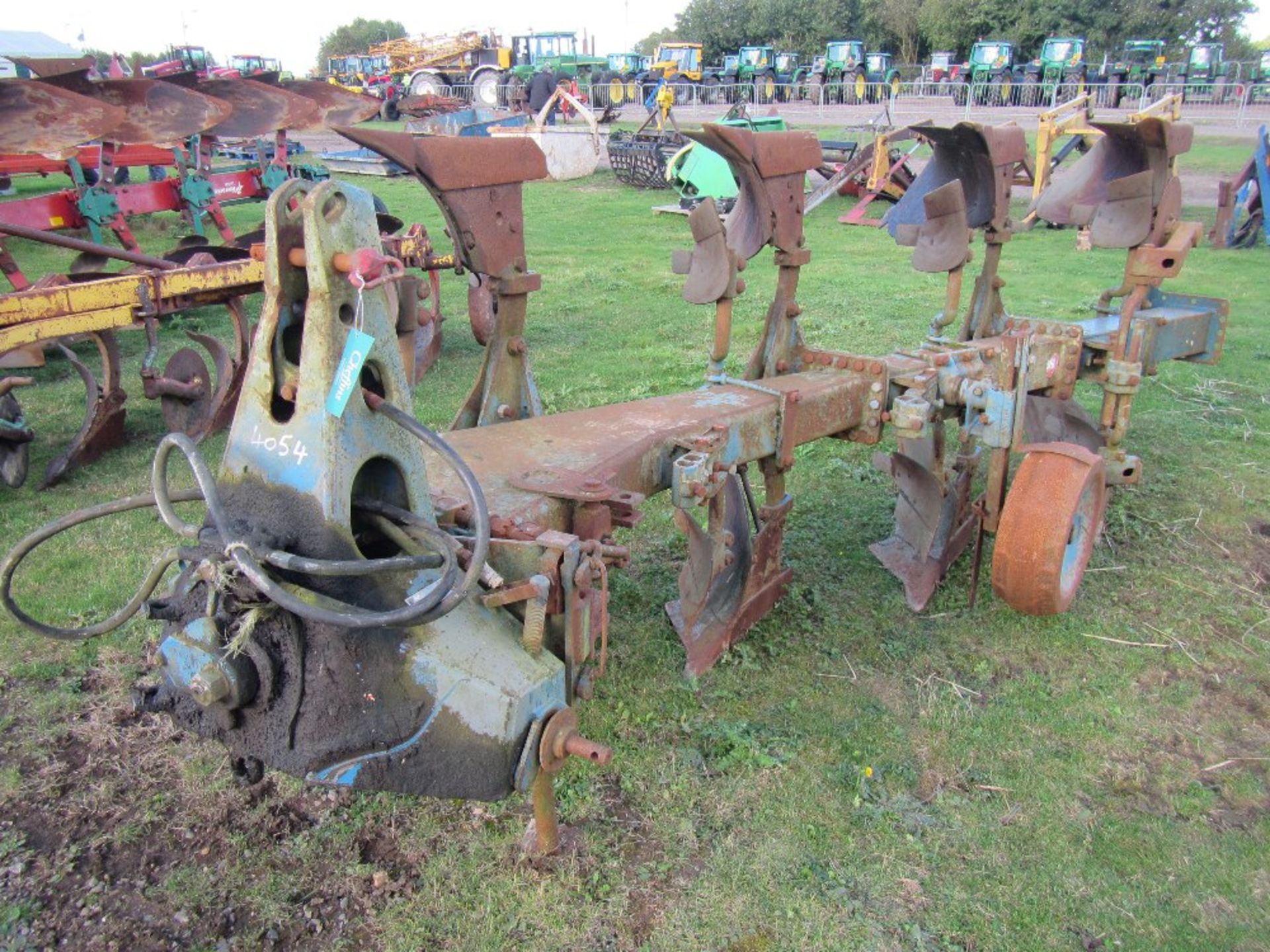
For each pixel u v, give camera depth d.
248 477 2.28
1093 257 12.23
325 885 2.71
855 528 4.95
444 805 3.00
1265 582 4.50
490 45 35.78
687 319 9.30
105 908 2.64
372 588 2.26
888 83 34.97
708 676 3.67
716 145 3.56
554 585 2.40
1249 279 10.70
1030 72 32.12
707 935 2.55
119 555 4.53
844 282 10.94
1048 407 5.23
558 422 3.27
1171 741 3.40
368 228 2.16
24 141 5.98
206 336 6.00
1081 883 2.76
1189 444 6.11
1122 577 4.52
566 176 20.64
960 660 3.86
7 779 3.10
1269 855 2.88
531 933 2.54
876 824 2.95
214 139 10.40
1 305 4.95
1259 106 30.55
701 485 2.97
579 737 2.31
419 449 2.39
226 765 3.17
